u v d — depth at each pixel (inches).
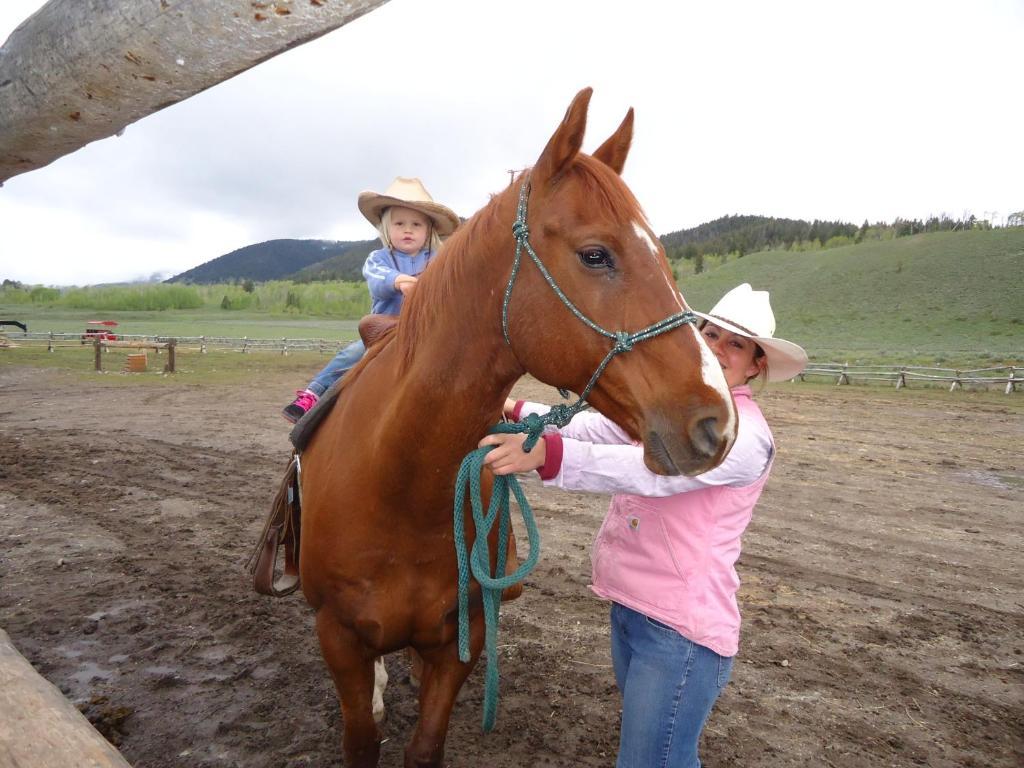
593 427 101.4
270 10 36.1
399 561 81.7
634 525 87.5
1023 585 204.8
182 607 174.9
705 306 2731.3
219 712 130.6
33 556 207.5
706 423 61.7
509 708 135.2
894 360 1121.4
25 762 43.6
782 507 285.0
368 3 37.1
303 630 164.6
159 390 645.9
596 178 66.8
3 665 51.9
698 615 81.7
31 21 41.6
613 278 64.9
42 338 1132.5
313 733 125.0
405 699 138.3
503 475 76.5
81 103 42.7
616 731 128.6
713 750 123.3
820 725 132.0
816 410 582.6
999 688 146.9
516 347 69.9
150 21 36.9
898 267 2470.5
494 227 70.8
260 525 244.5
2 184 58.7
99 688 137.4
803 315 2246.6
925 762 122.0
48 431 414.9
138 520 245.1
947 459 385.7
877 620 178.1
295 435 97.7
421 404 74.4
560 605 183.2
